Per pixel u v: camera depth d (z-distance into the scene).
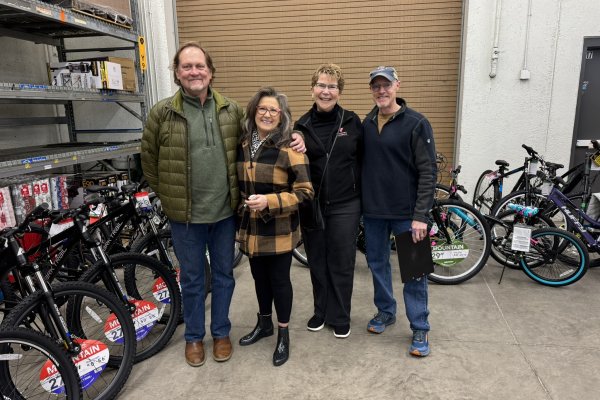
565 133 4.21
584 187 3.39
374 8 4.32
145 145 2.11
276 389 2.05
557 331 2.48
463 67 4.22
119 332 2.05
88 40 4.55
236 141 2.13
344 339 2.46
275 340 2.47
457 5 4.20
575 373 2.10
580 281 3.15
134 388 2.07
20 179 2.95
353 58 4.46
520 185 3.91
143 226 2.68
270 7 4.47
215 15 4.58
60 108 4.60
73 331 2.05
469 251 3.33
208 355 2.33
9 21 3.46
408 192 2.18
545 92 4.14
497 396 1.96
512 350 2.30
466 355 2.27
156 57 4.54
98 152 3.38
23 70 3.99
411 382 2.07
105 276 2.16
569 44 4.04
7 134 3.87
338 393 2.01
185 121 1.98
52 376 1.74
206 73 1.94
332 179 2.25
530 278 3.19
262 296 2.37
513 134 4.26
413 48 4.35
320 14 4.41
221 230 2.17
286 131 2.01
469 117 4.28
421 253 2.18
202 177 2.03
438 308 2.78
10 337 1.59
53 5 2.79
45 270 2.09
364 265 3.55
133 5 3.85
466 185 4.43
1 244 1.78
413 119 2.09
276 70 4.60
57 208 3.07
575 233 3.15
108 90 3.46
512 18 4.04
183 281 2.19
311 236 2.41
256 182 2.02
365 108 4.54
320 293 2.51
